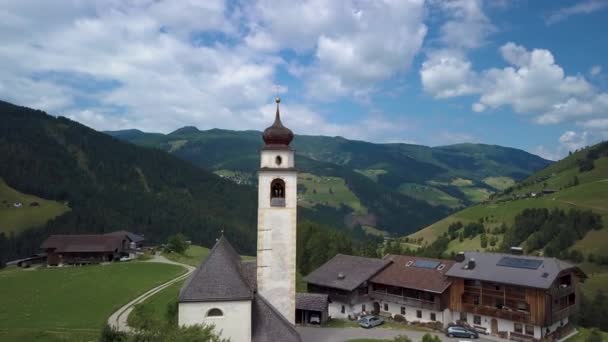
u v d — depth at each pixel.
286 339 40.62
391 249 134.62
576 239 174.25
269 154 45.25
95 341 51.78
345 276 77.38
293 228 45.31
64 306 74.06
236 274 41.16
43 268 123.00
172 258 135.25
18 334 56.88
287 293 45.22
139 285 91.44
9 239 170.25
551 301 62.81
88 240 140.38
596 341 60.34
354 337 60.72
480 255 73.00
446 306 69.75
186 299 38.84
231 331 39.56
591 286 129.75
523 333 63.31
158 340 30.47
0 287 92.81
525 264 67.12
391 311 74.62
